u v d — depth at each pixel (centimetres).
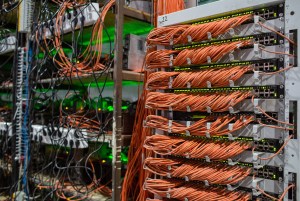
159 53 130
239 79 111
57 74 188
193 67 128
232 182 106
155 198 130
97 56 164
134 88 225
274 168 101
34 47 205
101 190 184
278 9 103
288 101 99
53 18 187
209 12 120
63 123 183
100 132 161
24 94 217
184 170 118
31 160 207
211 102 112
